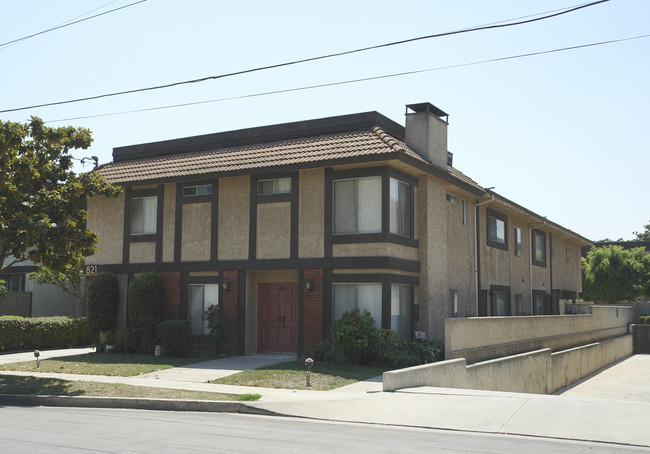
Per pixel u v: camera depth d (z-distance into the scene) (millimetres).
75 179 16984
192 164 21109
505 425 9859
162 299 21094
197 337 20281
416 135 20703
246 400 12125
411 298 19062
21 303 27906
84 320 25047
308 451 7922
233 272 19953
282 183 19500
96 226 22922
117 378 15672
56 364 18375
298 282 19234
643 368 30125
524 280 29641
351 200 18281
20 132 15625
